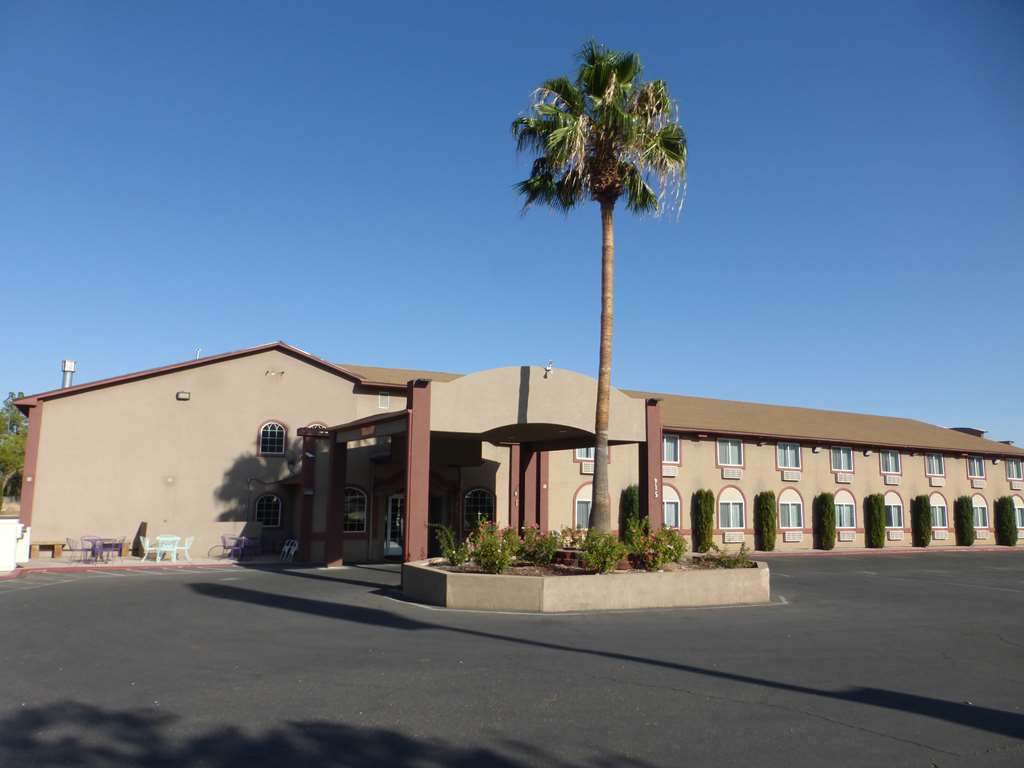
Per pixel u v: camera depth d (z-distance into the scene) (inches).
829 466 1533.0
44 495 994.1
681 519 1342.3
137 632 449.1
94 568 879.1
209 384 1091.9
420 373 1354.6
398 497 1130.7
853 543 1536.7
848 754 244.5
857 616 563.2
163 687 317.1
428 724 269.4
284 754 238.1
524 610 560.1
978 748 252.2
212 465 1077.8
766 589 647.1
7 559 844.6
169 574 821.2
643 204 754.8
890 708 299.1
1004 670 374.9
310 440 1030.4
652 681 337.4
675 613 566.9
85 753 236.5
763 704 301.9
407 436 730.8
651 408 854.5
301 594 644.7
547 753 241.3
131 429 1043.9
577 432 876.0
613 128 709.3
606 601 578.9
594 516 694.5
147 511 1037.8
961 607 631.8
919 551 1530.5
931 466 1691.7
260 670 350.3
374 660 375.6
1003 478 1817.2
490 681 333.4
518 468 1045.8
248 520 1088.8
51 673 341.4
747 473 1430.9
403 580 655.8
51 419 1009.5
